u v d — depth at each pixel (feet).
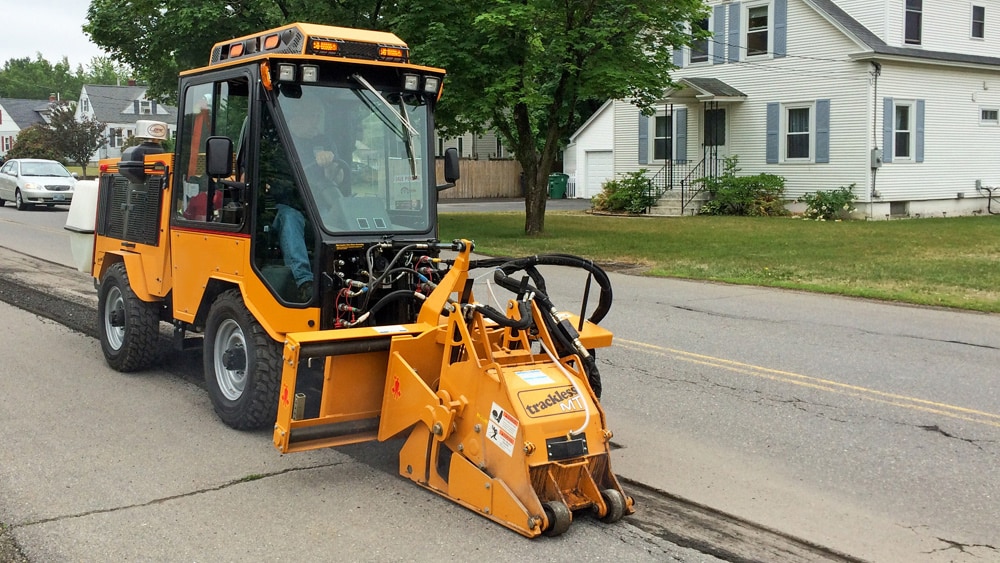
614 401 24.30
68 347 30.17
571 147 146.41
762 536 15.88
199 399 24.03
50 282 44.09
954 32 95.50
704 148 100.32
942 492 18.08
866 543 15.69
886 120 88.63
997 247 62.39
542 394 16.06
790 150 94.32
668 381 26.45
